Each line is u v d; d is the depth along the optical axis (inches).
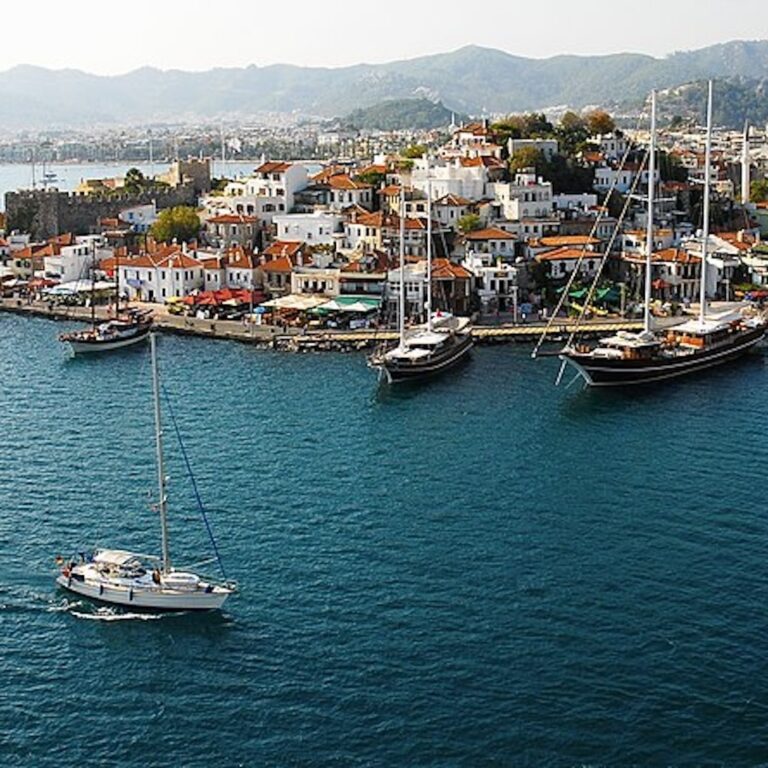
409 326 7819.9
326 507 4311.0
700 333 6865.2
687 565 3727.9
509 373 6658.5
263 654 3174.2
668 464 4825.3
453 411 5777.6
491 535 4013.3
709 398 6048.2
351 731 2800.2
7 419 5654.5
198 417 5659.5
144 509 4315.9
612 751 2704.2
